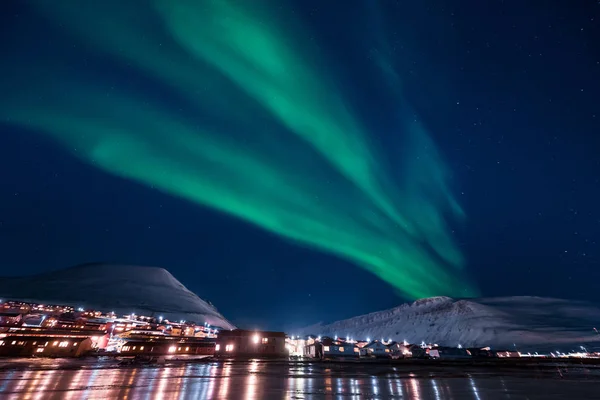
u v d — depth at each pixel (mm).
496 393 20000
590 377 30469
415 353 89500
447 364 54125
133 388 20250
